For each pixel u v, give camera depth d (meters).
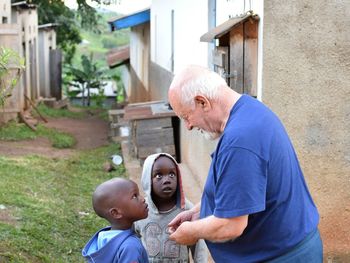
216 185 2.99
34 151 12.56
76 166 11.16
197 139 8.69
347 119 4.97
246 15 5.21
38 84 23.25
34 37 22.11
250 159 2.90
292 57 4.94
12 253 5.54
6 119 15.18
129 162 10.91
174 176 3.85
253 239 3.08
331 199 5.07
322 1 4.86
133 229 3.50
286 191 3.02
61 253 6.00
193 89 3.05
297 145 5.02
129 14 18.47
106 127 17.91
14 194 7.88
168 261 3.90
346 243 5.10
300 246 3.08
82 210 7.78
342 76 4.93
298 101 4.97
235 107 3.06
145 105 11.49
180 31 10.98
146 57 19.06
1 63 5.90
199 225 3.03
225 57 5.71
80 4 22.89
